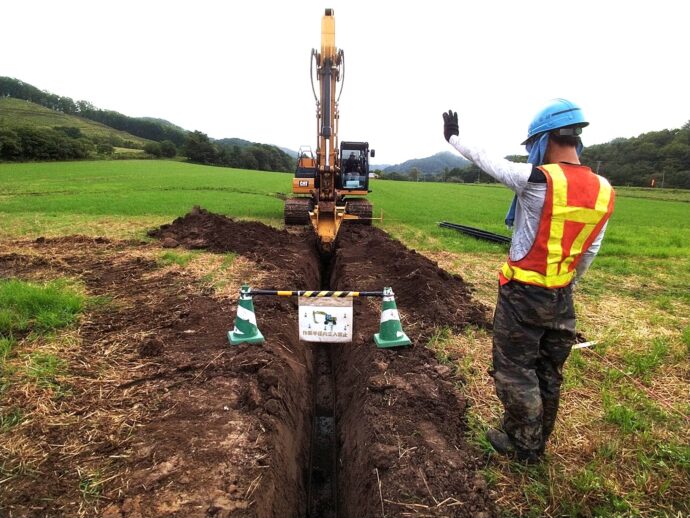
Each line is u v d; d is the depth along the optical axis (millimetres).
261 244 9758
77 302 5738
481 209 25188
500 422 3727
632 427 3693
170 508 2729
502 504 2930
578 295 7973
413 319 5984
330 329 4852
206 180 40750
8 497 2734
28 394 3797
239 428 3516
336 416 5090
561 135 2678
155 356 4590
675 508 2916
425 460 3297
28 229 12328
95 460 3096
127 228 12750
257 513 2809
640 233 17531
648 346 5523
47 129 75750
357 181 14484
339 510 3926
